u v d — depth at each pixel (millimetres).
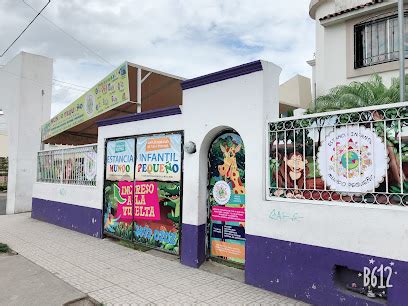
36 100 14625
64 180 10766
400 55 4195
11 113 14773
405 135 3777
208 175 6254
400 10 4211
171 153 6789
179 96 9578
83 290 5008
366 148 4082
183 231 6309
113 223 8305
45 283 5320
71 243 8133
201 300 4559
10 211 14062
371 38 9930
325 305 4219
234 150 5855
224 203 5984
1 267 6230
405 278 3582
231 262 5855
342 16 10336
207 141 6141
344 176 4250
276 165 4961
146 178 7383
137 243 7539
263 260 4922
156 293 4840
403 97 4137
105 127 8680
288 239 4637
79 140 13547
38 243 8180
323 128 4488
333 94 9445
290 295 4582
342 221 4102
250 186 5172
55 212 10906
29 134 14398
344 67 10484
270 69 5258
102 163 8742
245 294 4734
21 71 14227
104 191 8672
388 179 3887
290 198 4770
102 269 6012
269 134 5082
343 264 4070
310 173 4586
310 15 12539
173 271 5848
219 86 5789
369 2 9695
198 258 6039
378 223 3807
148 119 7344
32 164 14492
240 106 5426
